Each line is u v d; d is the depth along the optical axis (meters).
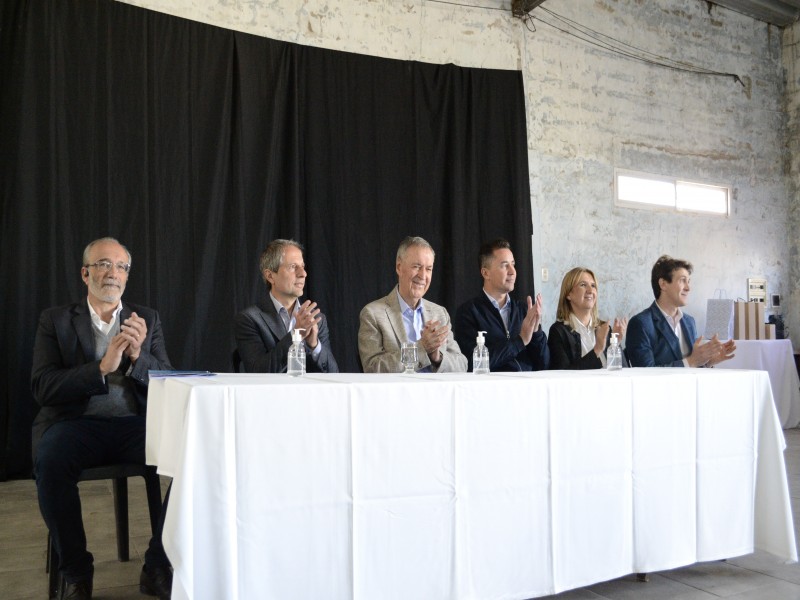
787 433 6.30
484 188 6.25
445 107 6.08
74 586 2.15
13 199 4.28
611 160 7.14
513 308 3.66
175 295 4.86
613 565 2.31
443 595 2.00
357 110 5.71
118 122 4.67
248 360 2.83
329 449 1.86
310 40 5.61
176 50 4.93
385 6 5.97
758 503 2.67
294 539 1.81
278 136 5.32
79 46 4.55
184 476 1.68
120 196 4.66
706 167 7.85
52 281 4.38
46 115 4.41
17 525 3.29
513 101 6.42
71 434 2.31
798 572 2.57
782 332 7.73
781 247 8.40
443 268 6.05
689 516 2.48
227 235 5.07
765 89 8.38
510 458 2.12
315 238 5.46
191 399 1.72
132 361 2.48
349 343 5.57
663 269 3.71
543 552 2.17
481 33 6.42
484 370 2.59
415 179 5.92
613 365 2.75
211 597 1.71
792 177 8.47
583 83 7.00
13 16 4.36
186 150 4.93
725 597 2.31
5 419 4.27
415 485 1.97
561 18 6.89
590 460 2.27
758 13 8.27
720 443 2.56
